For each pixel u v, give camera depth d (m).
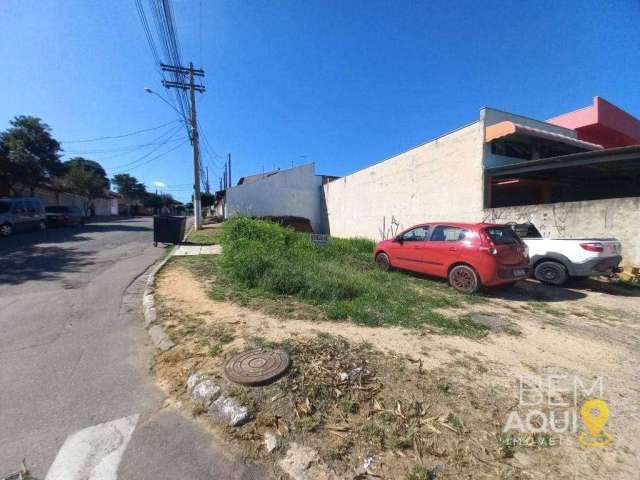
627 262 7.58
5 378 3.11
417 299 5.56
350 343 3.63
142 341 3.97
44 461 2.12
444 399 2.65
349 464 2.03
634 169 10.09
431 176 12.73
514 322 4.62
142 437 2.35
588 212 8.20
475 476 1.93
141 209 55.81
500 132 9.82
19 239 13.27
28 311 4.99
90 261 8.93
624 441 2.24
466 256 6.20
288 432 2.30
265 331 3.94
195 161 19.14
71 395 2.85
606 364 3.38
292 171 25.08
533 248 7.40
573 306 5.56
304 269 6.46
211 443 2.28
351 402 2.58
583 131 15.37
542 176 11.38
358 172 18.64
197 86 18.89
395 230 15.09
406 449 2.14
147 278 6.99
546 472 1.96
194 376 2.99
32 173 21.89
